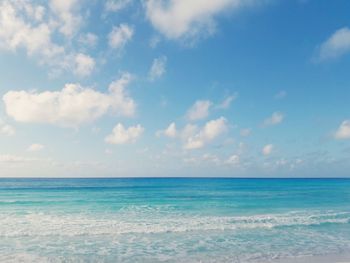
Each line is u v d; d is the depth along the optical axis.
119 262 12.07
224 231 17.66
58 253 13.16
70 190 55.06
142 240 15.51
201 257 12.77
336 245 14.79
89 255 12.93
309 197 41.53
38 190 54.38
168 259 12.48
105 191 52.56
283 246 14.54
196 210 26.42
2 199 35.59
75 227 18.25
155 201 34.12
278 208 28.44
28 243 14.70
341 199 38.47
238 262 12.12
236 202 33.62
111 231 17.30
